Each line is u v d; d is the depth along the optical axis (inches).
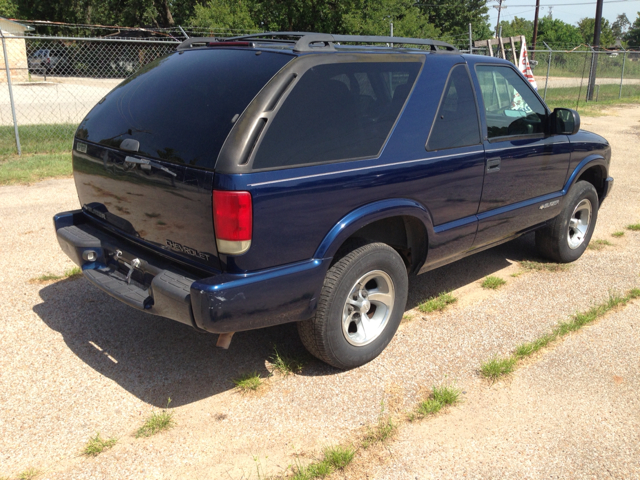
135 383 126.7
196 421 114.2
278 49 120.0
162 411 117.1
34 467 100.4
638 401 123.8
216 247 104.6
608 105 878.4
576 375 133.5
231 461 103.3
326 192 113.1
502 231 167.5
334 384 128.1
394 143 126.8
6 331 146.9
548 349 145.1
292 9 933.8
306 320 122.5
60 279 180.7
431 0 1652.3
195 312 103.3
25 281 177.9
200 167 103.6
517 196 167.9
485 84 157.2
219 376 130.4
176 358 137.5
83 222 147.0
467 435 111.6
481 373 133.4
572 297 178.1
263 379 129.6
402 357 140.2
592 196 203.8
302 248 113.0
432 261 146.9
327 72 117.5
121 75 954.1
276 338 148.1
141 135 117.7
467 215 151.5
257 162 103.3
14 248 205.5
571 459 105.4
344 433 111.5
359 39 129.0
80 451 104.9
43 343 141.9
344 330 126.6
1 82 1072.8
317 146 112.4
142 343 143.9
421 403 121.6
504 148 156.7
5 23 1082.7
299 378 130.3
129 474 99.6
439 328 155.8
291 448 107.0
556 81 1124.5
